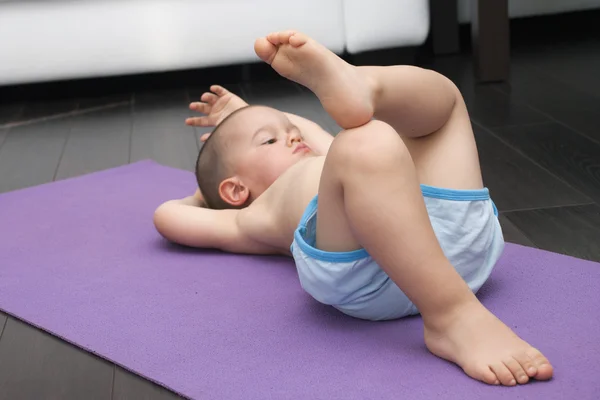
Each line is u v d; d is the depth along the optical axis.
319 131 1.57
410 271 0.88
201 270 1.27
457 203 1.01
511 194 1.52
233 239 1.33
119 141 2.19
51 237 1.46
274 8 2.73
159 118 2.44
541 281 1.10
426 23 2.76
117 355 0.99
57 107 2.71
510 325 0.97
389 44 2.77
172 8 2.70
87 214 1.59
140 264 1.31
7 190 1.82
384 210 0.87
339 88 0.88
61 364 0.99
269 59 0.89
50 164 2.01
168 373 0.93
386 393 0.84
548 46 3.02
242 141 1.39
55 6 2.66
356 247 0.95
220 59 2.77
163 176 1.82
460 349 0.87
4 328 1.11
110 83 3.03
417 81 0.98
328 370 0.90
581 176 1.59
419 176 1.04
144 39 2.71
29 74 2.71
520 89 2.40
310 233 1.04
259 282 1.20
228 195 1.40
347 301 0.99
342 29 2.77
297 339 0.99
